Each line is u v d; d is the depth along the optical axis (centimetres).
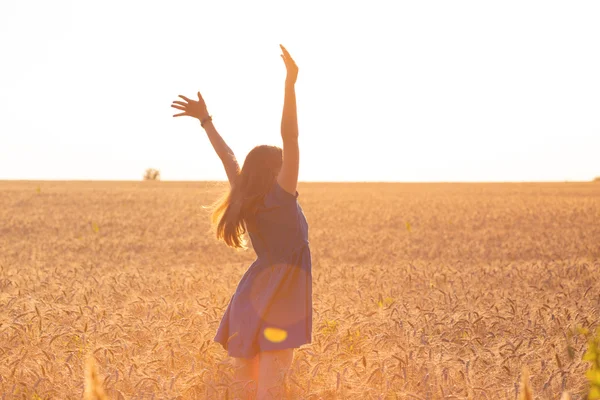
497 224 2905
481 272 1132
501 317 656
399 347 509
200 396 460
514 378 472
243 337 442
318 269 1246
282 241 446
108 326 615
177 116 511
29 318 664
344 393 436
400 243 2030
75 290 909
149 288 903
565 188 7512
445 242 2136
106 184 8069
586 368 452
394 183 10400
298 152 427
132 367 475
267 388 423
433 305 785
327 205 4259
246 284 457
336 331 619
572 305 752
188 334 586
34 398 438
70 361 509
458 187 8281
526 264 1276
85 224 2989
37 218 3256
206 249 2059
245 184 445
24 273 1181
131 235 2516
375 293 893
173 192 5634
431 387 436
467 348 554
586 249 1847
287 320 439
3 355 550
